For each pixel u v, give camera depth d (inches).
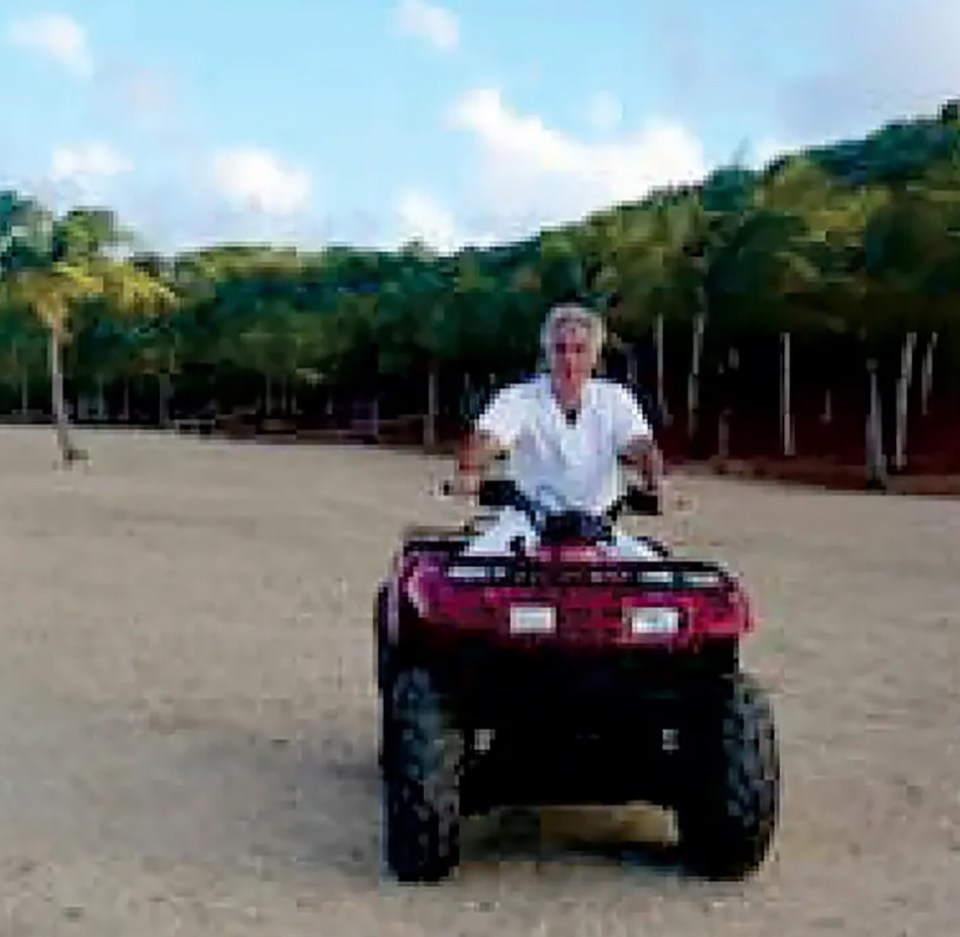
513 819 362.0
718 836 309.6
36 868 319.9
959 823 362.9
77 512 1332.4
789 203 3122.5
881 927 290.5
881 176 3821.4
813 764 420.8
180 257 5984.3
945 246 2551.7
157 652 591.8
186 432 4352.9
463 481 323.0
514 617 296.8
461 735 305.9
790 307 2780.5
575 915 294.2
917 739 454.9
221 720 469.7
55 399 3297.2
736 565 967.0
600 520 321.7
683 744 311.7
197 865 324.2
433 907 297.7
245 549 1015.0
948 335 2726.4
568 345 322.0
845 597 805.2
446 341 3649.1
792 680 551.8
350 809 370.6
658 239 3339.1
